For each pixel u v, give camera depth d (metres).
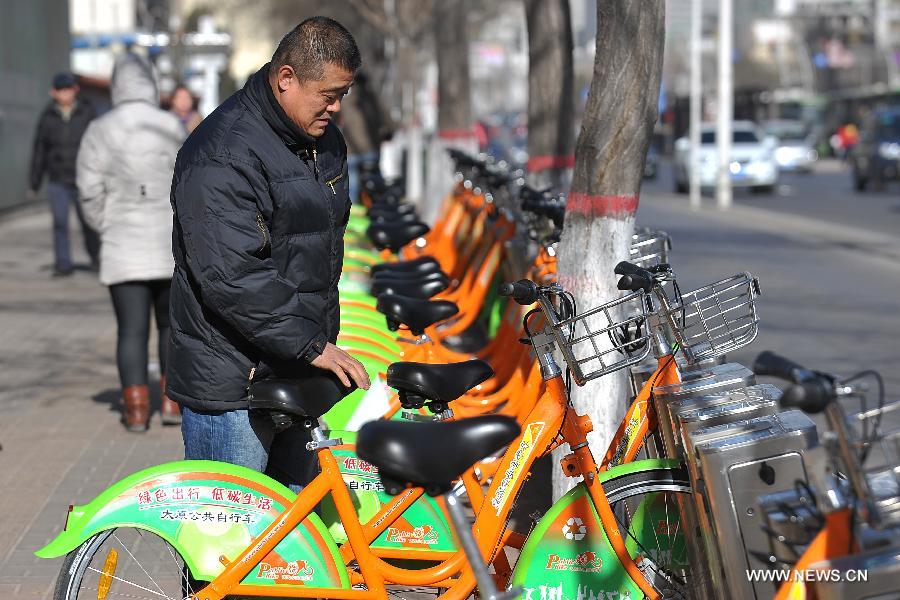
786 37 98.38
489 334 9.67
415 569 5.01
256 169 4.56
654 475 4.93
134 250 8.47
